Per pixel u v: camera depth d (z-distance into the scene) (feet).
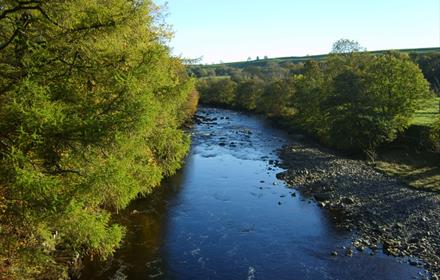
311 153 168.96
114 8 39.93
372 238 81.82
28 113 29.32
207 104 411.75
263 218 94.48
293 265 70.79
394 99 164.14
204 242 79.77
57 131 31.89
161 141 66.39
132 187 39.83
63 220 34.30
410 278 65.72
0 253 35.32
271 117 288.10
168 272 66.44
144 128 37.04
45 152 34.12
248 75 526.57
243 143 197.57
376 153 159.33
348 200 104.27
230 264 70.79
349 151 169.78
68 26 35.86
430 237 80.38
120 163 38.32
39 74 34.32
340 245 79.10
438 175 126.00
